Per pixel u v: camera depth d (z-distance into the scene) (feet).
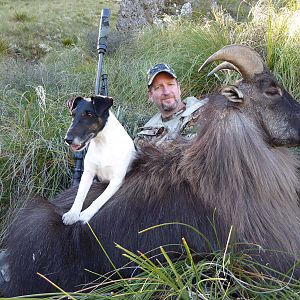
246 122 4.31
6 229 6.12
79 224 4.31
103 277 4.14
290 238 4.18
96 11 24.53
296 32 8.54
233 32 9.15
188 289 3.57
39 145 7.00
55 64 10.62
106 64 9.96
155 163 4.43
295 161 4.79
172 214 4.17
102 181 4.54
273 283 3.91
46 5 25.57
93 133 3.87
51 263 4.31
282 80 7.73
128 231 4.20
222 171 4.14
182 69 8.64
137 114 7.74
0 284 4.95
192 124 5.65
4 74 10.09
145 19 15.64
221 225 4.07
